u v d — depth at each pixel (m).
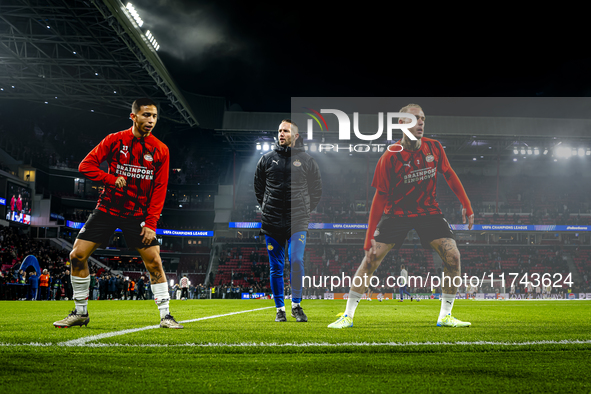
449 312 5.00
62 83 31.58
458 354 2.78
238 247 42.12
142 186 4.64
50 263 29.42
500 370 2.28
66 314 7.30
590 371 2.27
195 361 2.48
